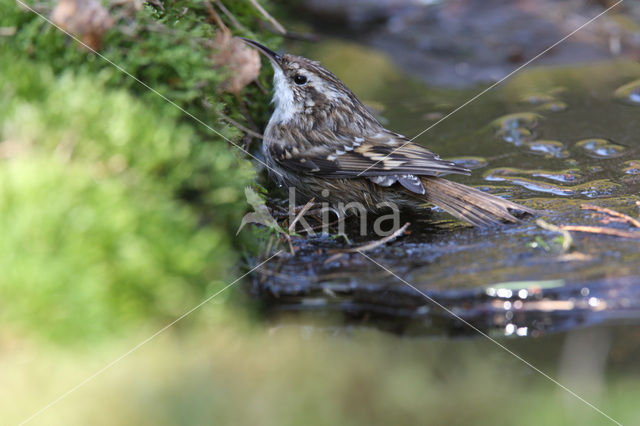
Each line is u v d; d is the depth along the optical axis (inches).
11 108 186.4
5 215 168.7
